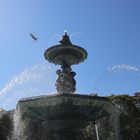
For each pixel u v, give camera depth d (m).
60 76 13.42
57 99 11.26
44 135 24.94
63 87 13.25
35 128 25.02
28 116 12.31
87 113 11.91
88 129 25.30
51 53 13.45
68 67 13.55
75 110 11.66
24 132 25.12
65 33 13.52
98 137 23.45
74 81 13.48
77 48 13.27
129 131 29.92
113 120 16.58
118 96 33.47
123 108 31.27
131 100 33.81
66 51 13.30
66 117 11.70
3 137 26.94
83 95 11.41
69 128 11.88
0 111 26.80
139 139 30.17
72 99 11.31
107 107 12.11
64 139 11.86
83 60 13.85
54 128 11.95
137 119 31.53
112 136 23.20
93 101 11.58
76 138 12.02
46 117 11.89
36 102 11.49
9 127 26.47
